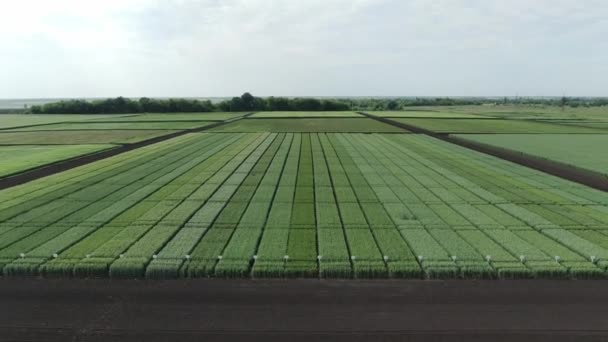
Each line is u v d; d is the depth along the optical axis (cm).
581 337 921
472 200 2144
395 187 2462
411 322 983
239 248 1456
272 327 965
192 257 1369
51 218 1811
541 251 1427
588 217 1822
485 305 1060
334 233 1623
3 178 2692
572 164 3200
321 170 3020
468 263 1305
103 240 1541
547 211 1920
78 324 983
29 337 932
